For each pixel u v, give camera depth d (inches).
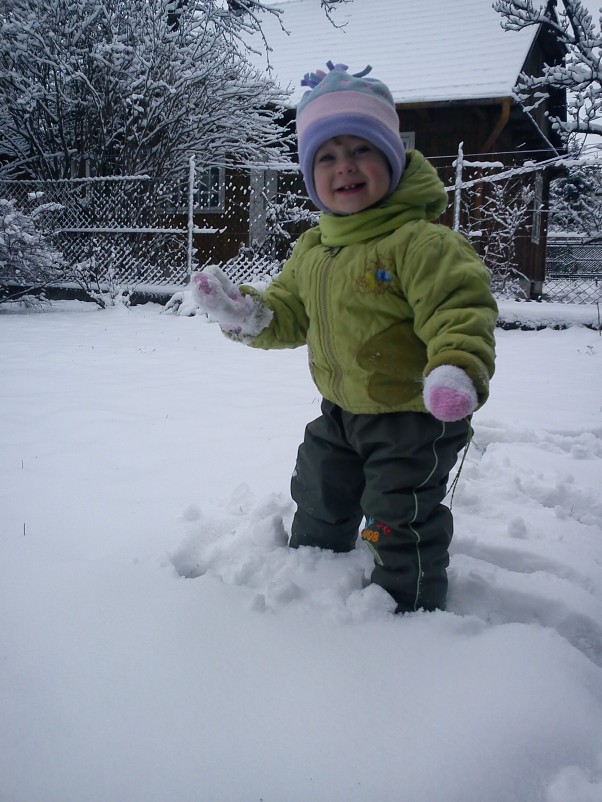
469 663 59.1
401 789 46.5
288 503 94.2
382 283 67.9
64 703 54.4
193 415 158.7
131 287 434.0
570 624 72.8
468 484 113.3
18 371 208.8
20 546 83.5
